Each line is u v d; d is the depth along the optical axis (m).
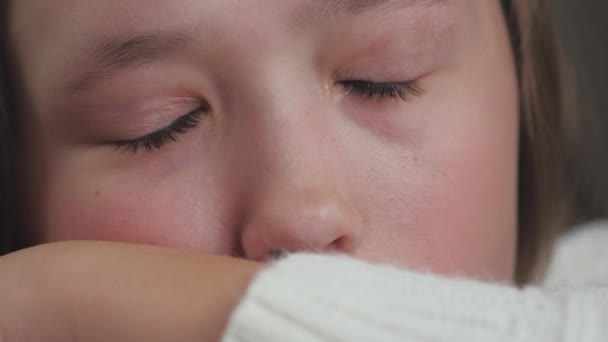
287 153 0.29
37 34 0.31
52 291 0.26
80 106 0.31
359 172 0.30
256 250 0.29
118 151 0.31
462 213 0.32
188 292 0.26
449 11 0.31
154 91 0.30
